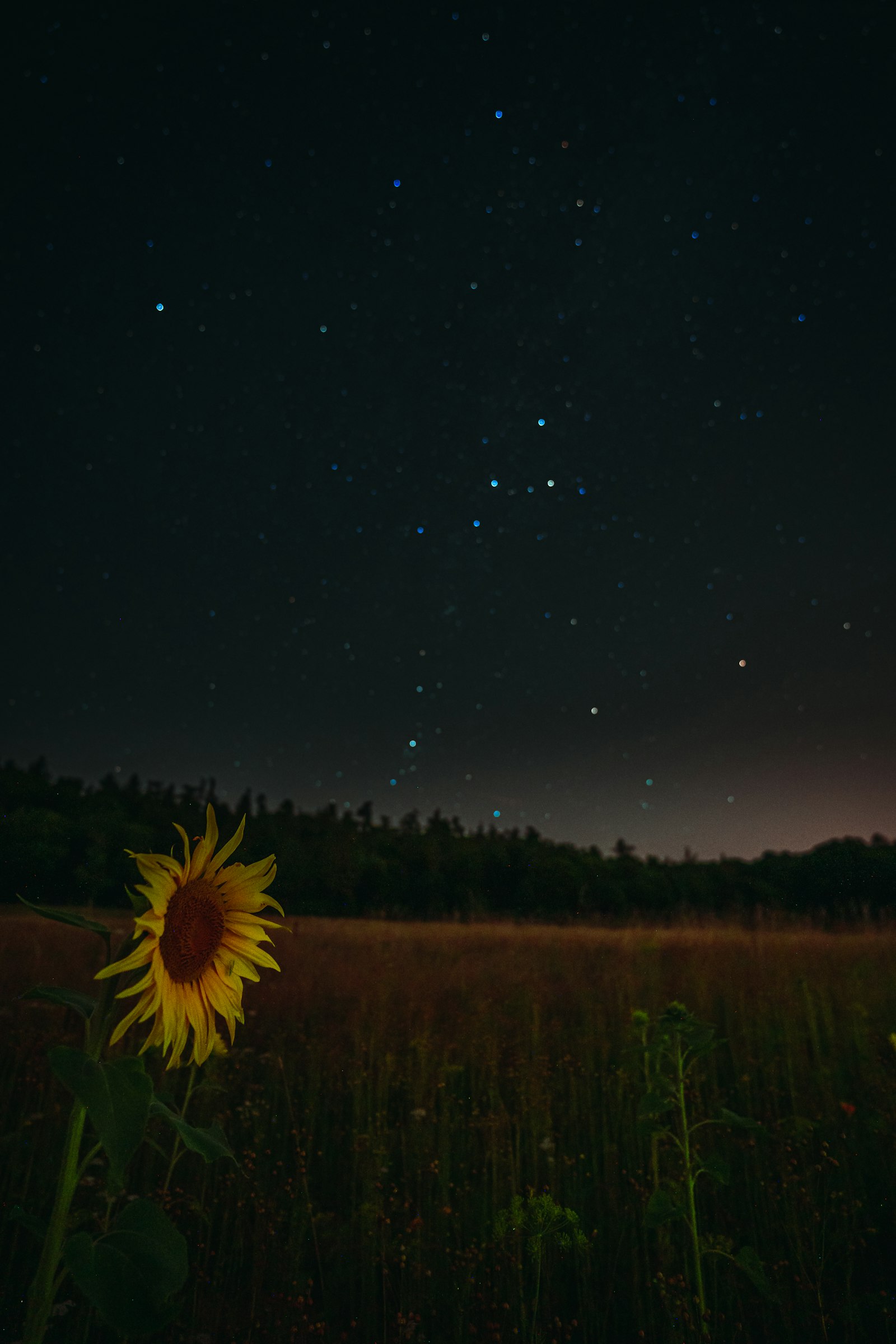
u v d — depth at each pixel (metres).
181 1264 1.39
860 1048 4.59
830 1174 3.26
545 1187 3.19
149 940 1.53
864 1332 2.46
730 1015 5.61
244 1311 2.65
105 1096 1.27
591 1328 2.59
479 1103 4.22
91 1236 1.38
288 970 7.93
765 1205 3.08
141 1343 2.40
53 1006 5.52
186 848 1.71
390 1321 2.62
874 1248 2.88
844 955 6.56
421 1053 4.28
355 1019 5.46
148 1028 4.85
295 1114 4.17
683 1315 2.30
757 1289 2.69
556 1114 4.06
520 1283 2.50
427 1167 3.41
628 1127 3.71
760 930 7.63
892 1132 3.38
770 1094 4.20
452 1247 2.98
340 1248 3.02
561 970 8.24
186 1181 3.46
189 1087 3.11
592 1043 4.79
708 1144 3.60
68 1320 2.46
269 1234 2.99
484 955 9.38
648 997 6.39
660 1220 2.41
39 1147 3.45
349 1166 3.66
